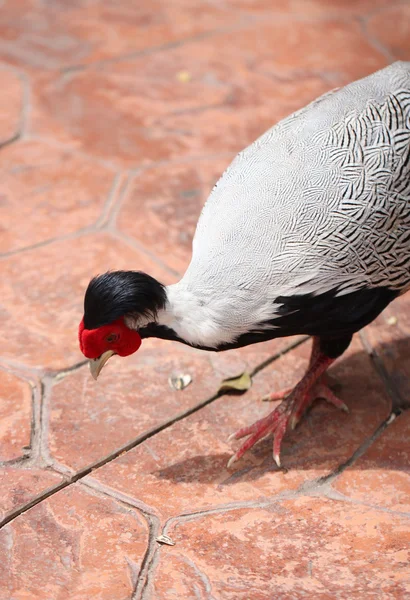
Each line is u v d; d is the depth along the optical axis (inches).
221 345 190.2
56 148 317.1
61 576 176.2
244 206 188.1
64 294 252.7
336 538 184.5
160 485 197.5
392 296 199.3
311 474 200.1
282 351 234.7
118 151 316.2
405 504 192.2
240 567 178.7
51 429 210.8
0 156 312.0
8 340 237.0
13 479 197.3
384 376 227.8
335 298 187.0
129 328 183.6
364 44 385.1
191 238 275.1
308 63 369.7
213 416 215.8
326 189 184.2
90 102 343.3
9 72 360.5
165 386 223.5
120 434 209.6
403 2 419.2
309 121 196.9
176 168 307.6
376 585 174.2
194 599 171.8
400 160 186.1
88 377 226.1
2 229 277.4
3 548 181.8
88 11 405.1
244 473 201.0
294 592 173.0
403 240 187.5
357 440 209.0
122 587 174.1
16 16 398.6
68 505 191.9
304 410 216.5
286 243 182.9
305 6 414.9
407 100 193.6
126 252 268.5
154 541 184.2
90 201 291.3
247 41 384.8
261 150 198.1
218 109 339.9
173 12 406.6
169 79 357.4
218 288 183.6
